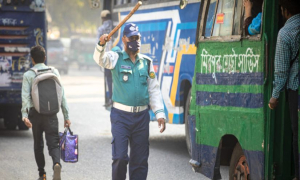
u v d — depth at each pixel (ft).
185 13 59.67
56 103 44.47
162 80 64.80
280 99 33.27
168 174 51.62
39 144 45.14
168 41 63.36
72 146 43.73
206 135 39.45
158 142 71.51
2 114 79.36
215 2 40.27
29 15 73.51
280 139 33.40
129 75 37.73
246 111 34.91
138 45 37.70
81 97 139.74
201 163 40.27
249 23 35.47
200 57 40.16
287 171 33.94
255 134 34.12
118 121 37.73
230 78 36.58
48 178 50.34
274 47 33.17
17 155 61.41
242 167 36.78
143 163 38.42
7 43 73.15
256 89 33.96
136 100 37.70
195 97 40.70
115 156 37.27
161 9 64.90
